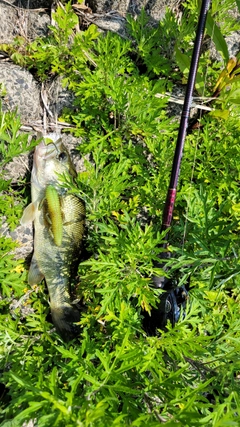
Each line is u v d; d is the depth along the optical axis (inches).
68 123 26.3
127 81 24.7
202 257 22.5
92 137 25.6
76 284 26.6
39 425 14.0
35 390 13.7
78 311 25.1
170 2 28.2
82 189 25.0
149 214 27.0
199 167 27.2
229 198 25.8
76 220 25.0
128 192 27.1
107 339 23.7
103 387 15.6
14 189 25.2
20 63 25.2
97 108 26.0
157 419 16.8
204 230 21.6
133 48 27.7
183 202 26.2
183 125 21.0
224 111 27.6
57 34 24.9
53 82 25.8
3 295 24.5
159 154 25.7
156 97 26.3
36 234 24.2
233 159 27.0
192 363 22.0
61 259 25.0
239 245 23.3
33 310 25.8
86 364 17.1
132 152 26.1
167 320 21.1
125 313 20.3
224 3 27.6
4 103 24.1
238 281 23.2
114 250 21.5
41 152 23.3
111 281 21.1
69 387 20.1
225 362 22.5
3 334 22.8
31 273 24.7
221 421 13.4
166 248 23.2
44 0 25.9
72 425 12.9
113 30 27.2
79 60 25.2
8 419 19.8
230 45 30.4
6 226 24.2
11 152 21.7
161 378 17.3
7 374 19.6
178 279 23.9
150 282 22.2
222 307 26.6
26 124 25.1
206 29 27.0
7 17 24.9
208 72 28.8
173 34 27.7
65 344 23.0
